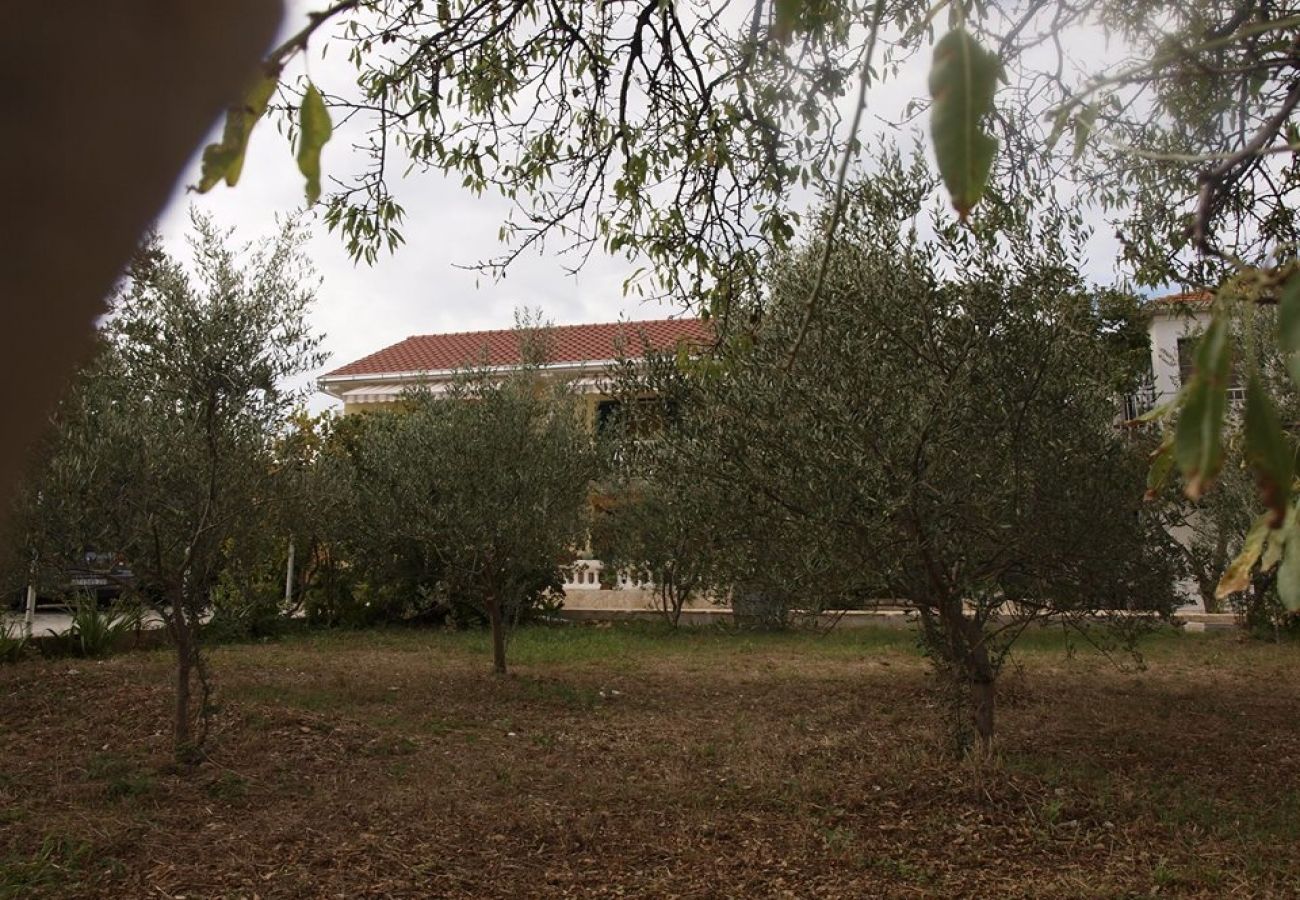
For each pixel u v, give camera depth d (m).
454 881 4.82
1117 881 4.84
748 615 7.11
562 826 5.58
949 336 5.82
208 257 6.54
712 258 5.55
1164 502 6.16
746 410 5.88
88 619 11.40
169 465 6.24
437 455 10.54
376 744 7.39
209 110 0.55
